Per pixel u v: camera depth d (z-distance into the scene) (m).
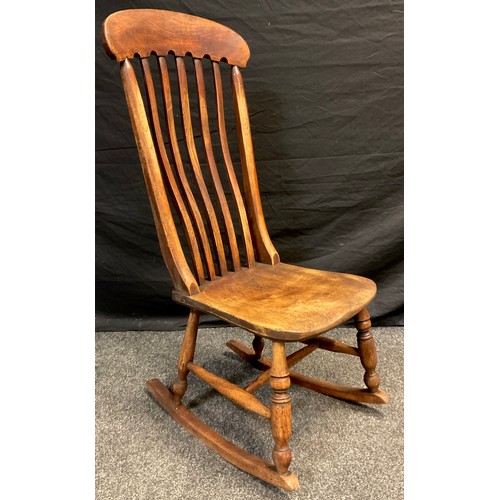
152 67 1.47
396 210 1.57
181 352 1.20
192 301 1.04
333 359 1.50
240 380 1.42
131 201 1.55
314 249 1.61
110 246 1.61
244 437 1.17
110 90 1.45
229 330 1.72
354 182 1.55
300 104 1.48
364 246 1.59
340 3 1.39
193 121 1.52
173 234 1.07
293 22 1.41
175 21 1.10
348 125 1.50
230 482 1.04
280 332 0.86
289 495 0.99
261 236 1.27
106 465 1.09
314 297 1.03
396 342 1.56
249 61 1.43
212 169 1.19
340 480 1.03
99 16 1.39
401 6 1.39
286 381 0.94
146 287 1.66
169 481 1.04
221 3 1.39
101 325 1.70
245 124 1.24
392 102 1.47
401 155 1.52
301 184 1.55
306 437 1.16
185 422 1.20
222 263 1.19
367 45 1.43
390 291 1.63
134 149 1.51
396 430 1.17
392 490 0.99
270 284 1.13
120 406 1.31
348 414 1.24
